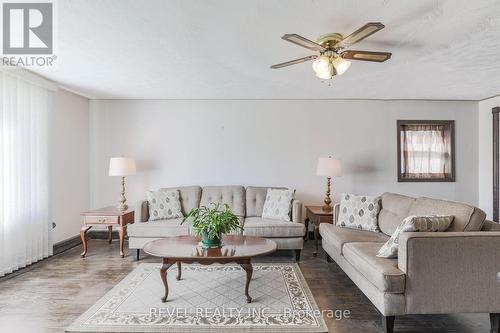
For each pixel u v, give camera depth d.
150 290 2.94
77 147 4.80
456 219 2.47
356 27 2.44
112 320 2.38
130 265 3.68
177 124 5.09
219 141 5.10
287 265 3.70
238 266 3.65
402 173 5.10
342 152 5.10
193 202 4.63
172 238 3.25
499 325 2.21
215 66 3.44
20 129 3.54
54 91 4.14
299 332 2.22
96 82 4.09
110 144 5.10
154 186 5.09
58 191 4.36
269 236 3.89
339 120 5.10
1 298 2.77
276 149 5.09
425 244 2.14
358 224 3.69
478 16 2.25
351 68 3.45
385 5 2.11
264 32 2.56
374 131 5.10
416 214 3.00
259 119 5.10
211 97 4.96
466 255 2.15
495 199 4.78
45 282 3.14
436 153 5.12
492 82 4.04
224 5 2.12
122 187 4.58
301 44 2.38
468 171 5.12
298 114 5.10
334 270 3.53
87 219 4.05
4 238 3.31
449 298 2.15
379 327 2.31
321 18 2.30
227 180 5.10
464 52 2.98
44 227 3.94
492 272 2.16
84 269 3.53
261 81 4.03
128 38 2.69
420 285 2.14
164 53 3.04
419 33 2.55
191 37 2.67
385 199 3.70
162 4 2.12
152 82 4.09
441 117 5.12
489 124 4.93
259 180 5.09
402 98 5.00
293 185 5.09
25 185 3.61
